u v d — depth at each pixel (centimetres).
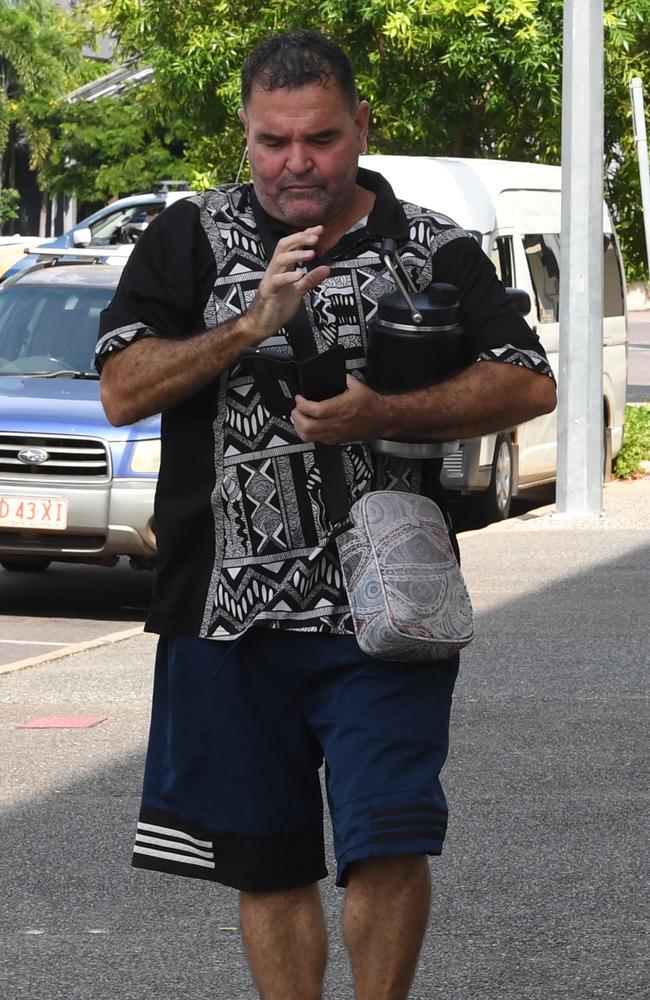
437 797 681
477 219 2667
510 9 3133
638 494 2939
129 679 1655
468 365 708
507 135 3478
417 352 677
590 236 2542
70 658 1773
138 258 699
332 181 682
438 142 3428
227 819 698
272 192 685
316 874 712
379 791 672
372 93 3325
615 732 1398
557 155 3406
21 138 10981
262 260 694
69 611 2131
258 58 686
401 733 680
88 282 2359
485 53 3162
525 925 968
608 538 2416
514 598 1984
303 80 675
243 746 695
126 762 1341
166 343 680
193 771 700
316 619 688
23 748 1386
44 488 1966
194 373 669
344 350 676
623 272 3300
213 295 693
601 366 2592
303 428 666
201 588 695
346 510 686
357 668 689
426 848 668
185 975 903
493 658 1677
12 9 10081
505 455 2711
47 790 1261
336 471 688
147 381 675
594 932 957
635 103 2809
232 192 706
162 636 710
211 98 3494
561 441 2595
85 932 970
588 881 1041
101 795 1248
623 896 1014
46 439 1969
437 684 695
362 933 681
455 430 688
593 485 2595
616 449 3244
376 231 696
